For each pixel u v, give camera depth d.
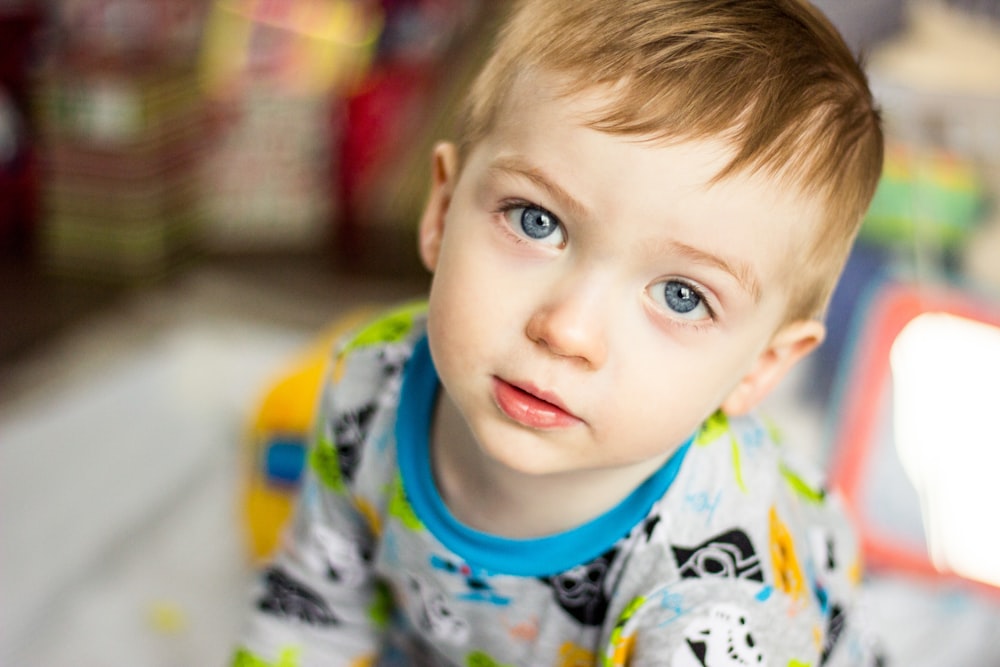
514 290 0.57
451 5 2.05
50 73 1.75
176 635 1.16
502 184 0.58
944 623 1.16
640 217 0.54
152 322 1.74
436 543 0.72
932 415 1.22
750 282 0.57
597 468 0.63
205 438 1.45
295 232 2.07
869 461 1.23
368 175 2.05
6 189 1.88
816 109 0.58
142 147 1.78
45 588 1.17
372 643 0.88
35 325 1.69
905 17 1.17
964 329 1.23
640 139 0.54
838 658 0.78
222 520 1.33
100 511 1.29
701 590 0.66
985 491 1.20
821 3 1.14
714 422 0.72
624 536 0.68
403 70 2.03
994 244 1.24
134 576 1.23
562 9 0.61
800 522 0.75
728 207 0.55
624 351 0.56
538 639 0.73
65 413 1.43
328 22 1.95
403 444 0.74
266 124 1.97
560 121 0.56
